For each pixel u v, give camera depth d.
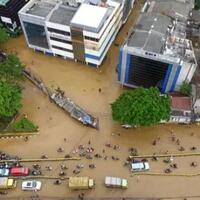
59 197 99.12
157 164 105.12
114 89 125.31
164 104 107.56
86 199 98.62
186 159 106.25
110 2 130.12
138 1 155.75
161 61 109.06
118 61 122.56
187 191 99.88
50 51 134.62
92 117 116.06
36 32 128.38
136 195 99.19
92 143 110.19
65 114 118.12
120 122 110.62
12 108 110.75
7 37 137.00
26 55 137.38
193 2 137.75
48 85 126.50
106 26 122.94
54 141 110.94
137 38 114.69
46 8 128.50
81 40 122.62
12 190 101.00
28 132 113.00
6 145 110.62
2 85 112.12
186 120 112.56
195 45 124.50
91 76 129.50
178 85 117.44
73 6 128.88
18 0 137.75
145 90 108.31
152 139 110.81
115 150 108.31
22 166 105.12
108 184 99.25
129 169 104.25
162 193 99.50
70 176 103.06
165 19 122.50
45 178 102.88
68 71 131.25
